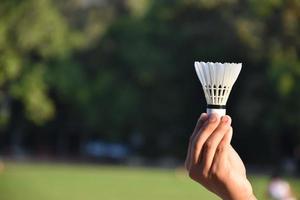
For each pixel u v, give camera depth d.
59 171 72.56
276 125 77.56
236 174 3.57
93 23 94.12
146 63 93.06
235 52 82.12
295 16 63.31
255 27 73.75
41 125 100.62
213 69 3.57
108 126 97.69
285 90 71.94
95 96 95.75
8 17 55.22
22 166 81.50
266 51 73.62
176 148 96.19
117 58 95.12
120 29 94.38
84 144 105.69
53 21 77.75
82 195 46.34
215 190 3.59
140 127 96.19
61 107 98.81
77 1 93.44
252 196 3.58
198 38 86.94
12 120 99.00
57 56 90.00
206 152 3.54
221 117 3.57
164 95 93.62
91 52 94.56
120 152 101.31
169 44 92.75
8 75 54.44
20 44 71.31
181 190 52.59
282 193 32.66
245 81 80.19
